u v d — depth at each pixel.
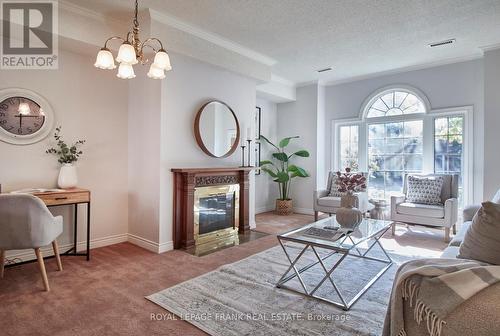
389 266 2.87
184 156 3.60
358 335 1.78
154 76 2.20
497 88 3.80
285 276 2.58
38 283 2.49
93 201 3.50
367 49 4.07
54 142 3.16
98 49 3.22
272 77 5.38
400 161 5.04
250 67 4.27
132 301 2.18
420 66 4.73
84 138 3.39
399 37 3.68
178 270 2.80
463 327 1.12
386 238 3.93
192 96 3.67
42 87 3.08
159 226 3.36
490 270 1.20
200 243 3.71
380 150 5.26
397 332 1.32
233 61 3.99
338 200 4.62
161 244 3.37
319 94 5.72
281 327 1.86
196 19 3.23
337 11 3.03
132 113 3.70
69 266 2.90
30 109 3.00
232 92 4.20
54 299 2.21
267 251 3.38
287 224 4.85
